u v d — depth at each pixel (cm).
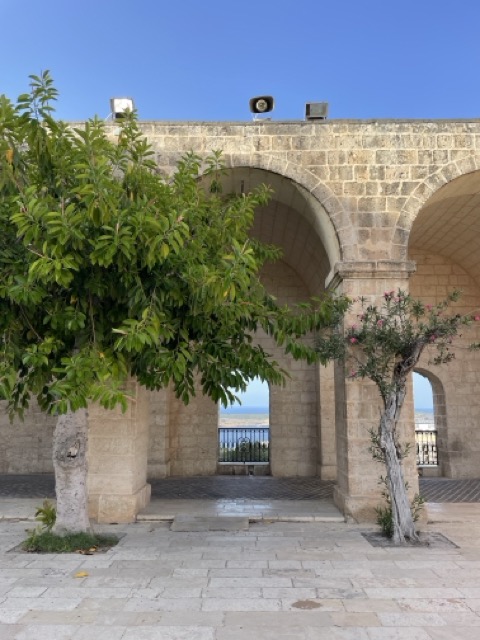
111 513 892
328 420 1398
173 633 433
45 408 711
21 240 615
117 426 916
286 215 1220
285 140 995
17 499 1073
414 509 842
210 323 682
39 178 660
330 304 797
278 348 1513
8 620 460
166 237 547
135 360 699
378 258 949
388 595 525
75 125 1012
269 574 595
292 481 1348
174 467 1455
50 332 650
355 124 998
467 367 1469
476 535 798
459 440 1438
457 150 985
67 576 587
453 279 1520
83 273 621
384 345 791
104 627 445
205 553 689
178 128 1001
